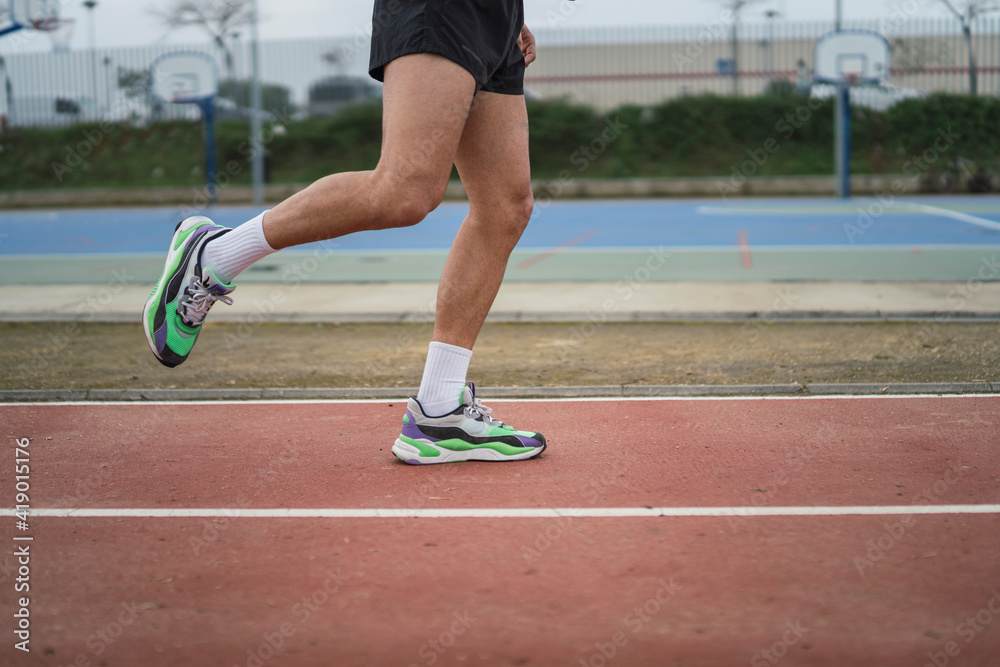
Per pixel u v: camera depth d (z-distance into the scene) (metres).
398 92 2.41
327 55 22.25
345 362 4.78
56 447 3.14
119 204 22.09
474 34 2.43
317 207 2.44
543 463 2.89
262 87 23.58
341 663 1.65
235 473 2.81
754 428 3.29
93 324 6.11
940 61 22.59
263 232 2.48
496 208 2.74
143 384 4.27
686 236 12.50
